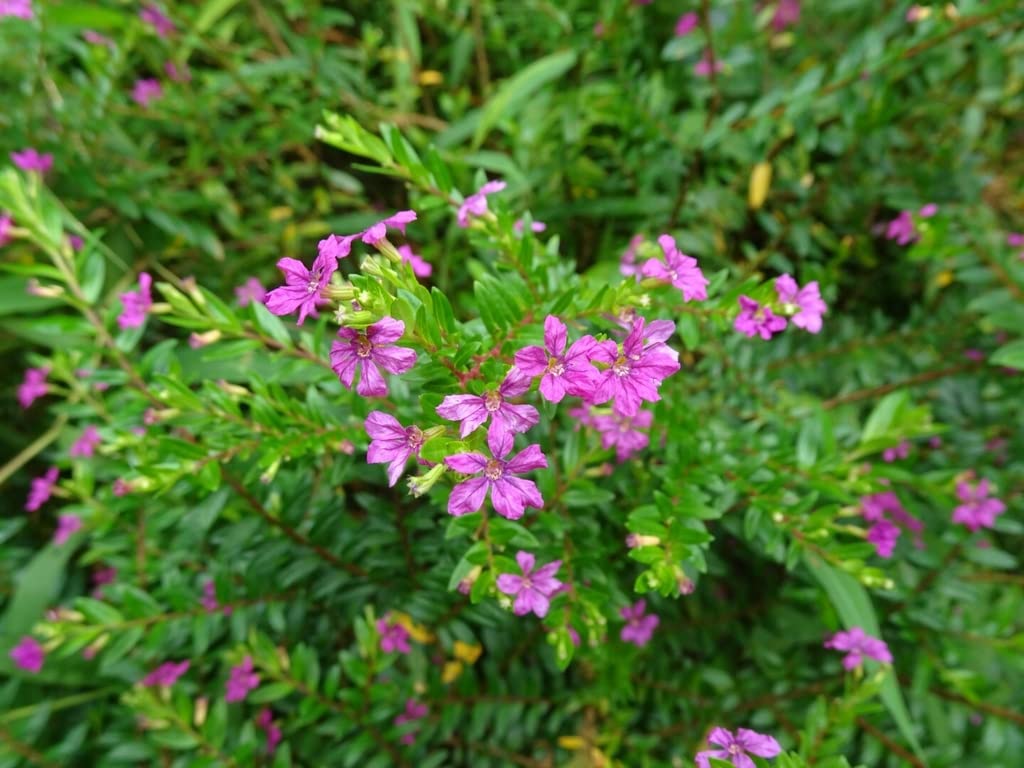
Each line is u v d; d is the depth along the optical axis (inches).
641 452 6.9
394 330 4.1
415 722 7.3
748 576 8.6
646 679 8.0
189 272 9.7
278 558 6.7
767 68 10.1
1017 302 8.3
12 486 9.7
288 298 4.1
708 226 9.4
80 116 8.9
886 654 6.6
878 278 10.4
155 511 7.6
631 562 7.1
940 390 8.9
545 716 8.1
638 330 4.4
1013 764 7.6
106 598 7.9
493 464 4.2
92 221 9.3
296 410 6.1
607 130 10.1
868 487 6.4
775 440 7.1
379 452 4.4
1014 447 8.8
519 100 9.0
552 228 9.7
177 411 6.0
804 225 9.1
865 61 7.9
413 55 10.2
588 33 8.9
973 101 9.6
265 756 7.6
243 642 7.4
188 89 9.2
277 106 10.1
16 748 7.6
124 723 7.9
